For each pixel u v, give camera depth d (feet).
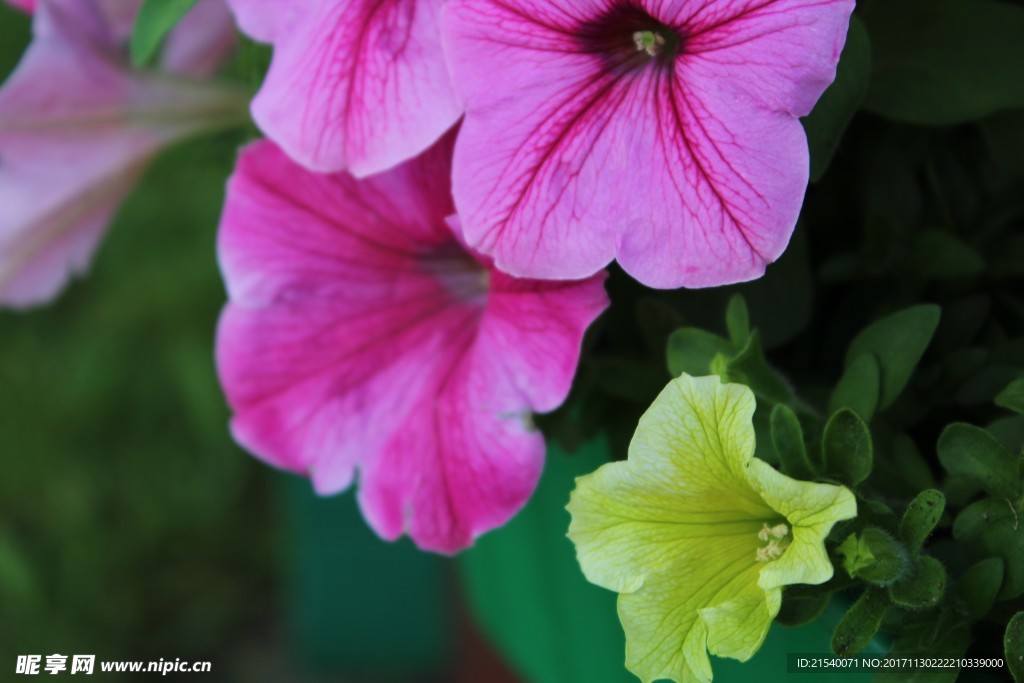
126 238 4.28
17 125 1.66
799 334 1.61
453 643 3.52
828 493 1.21
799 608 1.29
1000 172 1.58
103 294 4.47
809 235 1.63
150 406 4.45
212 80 1.73
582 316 1.39
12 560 4.11
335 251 1.52
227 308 1.54
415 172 1.48
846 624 1.27
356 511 3.65
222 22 1.73
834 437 1.29
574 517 1.30
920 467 1.40
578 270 1.32
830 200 1.62
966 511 1.32
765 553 1.26
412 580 3.76
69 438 4.43
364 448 1.51
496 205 1.33
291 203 1.51
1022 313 1.56
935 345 1.54
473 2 1.33
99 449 4.47
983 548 1.32
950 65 1.47
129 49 1.72
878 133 1.59
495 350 1.43
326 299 1.53
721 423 1.26
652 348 1.49
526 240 1.32
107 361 4.35
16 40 3.50
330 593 3.76
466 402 1.45
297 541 3.81
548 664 1.81
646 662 1.28
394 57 1.37
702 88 1.28
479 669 2.45
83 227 1.80
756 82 1.27
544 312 1.40
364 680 4.01
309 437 1.53
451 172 1.42
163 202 4.02
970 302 1.53
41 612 4.20
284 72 1.41
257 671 4.38
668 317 1.48
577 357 1.39
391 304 1.53
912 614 1.31
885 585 1.27
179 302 4.20
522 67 1.33
